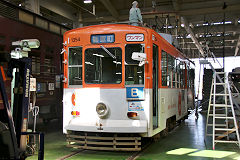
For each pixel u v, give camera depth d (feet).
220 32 97.30
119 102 19.19
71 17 74.18
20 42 17.95
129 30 19.56
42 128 33.14
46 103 33.01
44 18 33.37
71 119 20.24
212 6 71.10
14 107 12.06
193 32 98.12
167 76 24.61
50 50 34.35
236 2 69.21
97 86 19.70
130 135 20.20
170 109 25.46
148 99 18.85
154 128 20.22
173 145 23.03
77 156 19.06
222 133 25.80
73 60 20.72
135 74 19.29
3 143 9.66
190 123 37.88
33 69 30.86
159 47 21.74
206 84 58.13
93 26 20.33
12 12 27.94
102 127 18.79
